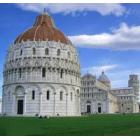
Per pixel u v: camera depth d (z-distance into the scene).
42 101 128.50
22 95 130.88
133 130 51.47
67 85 134.12
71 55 139.62
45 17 150.25
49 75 130.50
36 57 131.38
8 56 139.50
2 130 55.34
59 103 130.88
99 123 71.75
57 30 146.00
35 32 137.25
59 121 81.44
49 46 133.12
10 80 134.88
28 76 130.38
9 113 133.25
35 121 81.19
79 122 76.50
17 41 139.00
